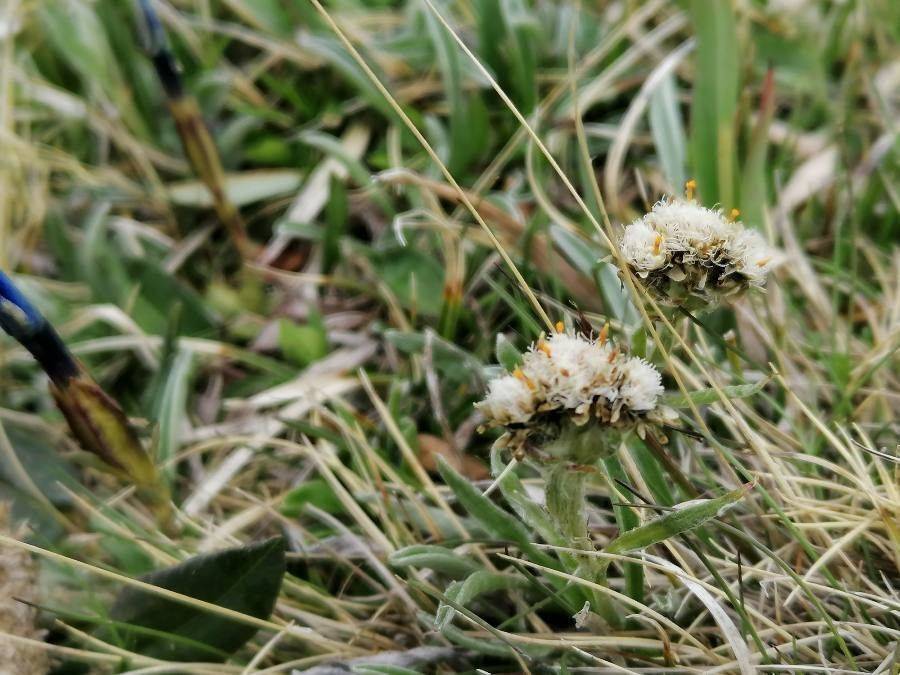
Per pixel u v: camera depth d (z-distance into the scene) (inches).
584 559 4.5
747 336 6.5
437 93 9.0
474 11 9.1
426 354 6.6
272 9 9.4
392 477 5.9
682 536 4.7
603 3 9.6
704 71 7.1
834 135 8.3
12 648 4.9
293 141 8.8
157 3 9.3
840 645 4.6
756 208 7.1
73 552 5.8
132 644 5.0
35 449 6.4
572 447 3.9
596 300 6.9
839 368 6.2
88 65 8.8
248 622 5.0
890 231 7.8
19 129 9.1
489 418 3.9
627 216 7.8
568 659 4.9
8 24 8.8
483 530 5.7
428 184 7.1
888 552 5.1
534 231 6.9
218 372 7.5
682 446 5.9
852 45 8.9
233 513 6.5
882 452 5.6
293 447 6.3
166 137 9.0
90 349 7.2
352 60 8.4
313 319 7.3
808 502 5.3
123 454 5.4
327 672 4.8
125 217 8.7
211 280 8.1
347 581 5.6
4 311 4.8
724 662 4.7
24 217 8.6
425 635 5.2
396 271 7.5
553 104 8.7
